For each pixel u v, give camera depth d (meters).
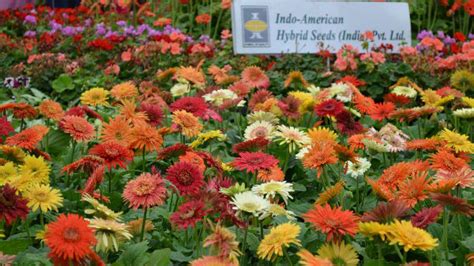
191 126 3.05
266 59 6.48
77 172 2.85
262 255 1.93
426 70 5.61
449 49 6.89
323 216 1.89
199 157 2.64
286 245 1.90
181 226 1.96
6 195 1.95
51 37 7.29
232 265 1.74
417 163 2.57
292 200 3.11
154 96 4.09
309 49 6.16
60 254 1.68
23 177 2.32
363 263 2.18
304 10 6.15
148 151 3.08
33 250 2.18
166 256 2.04
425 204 2.64
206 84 5.11
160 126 3.82
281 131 3.05
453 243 2.42
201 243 2.31
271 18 6.03
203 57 6.54
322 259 1.76
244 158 2.52
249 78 4.48
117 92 3.90
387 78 5.54
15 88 5.85
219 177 2.57
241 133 3.93
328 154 2.45
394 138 3.12
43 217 2.54
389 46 6.23
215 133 3.11
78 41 7.14
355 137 3.06
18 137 2.88
